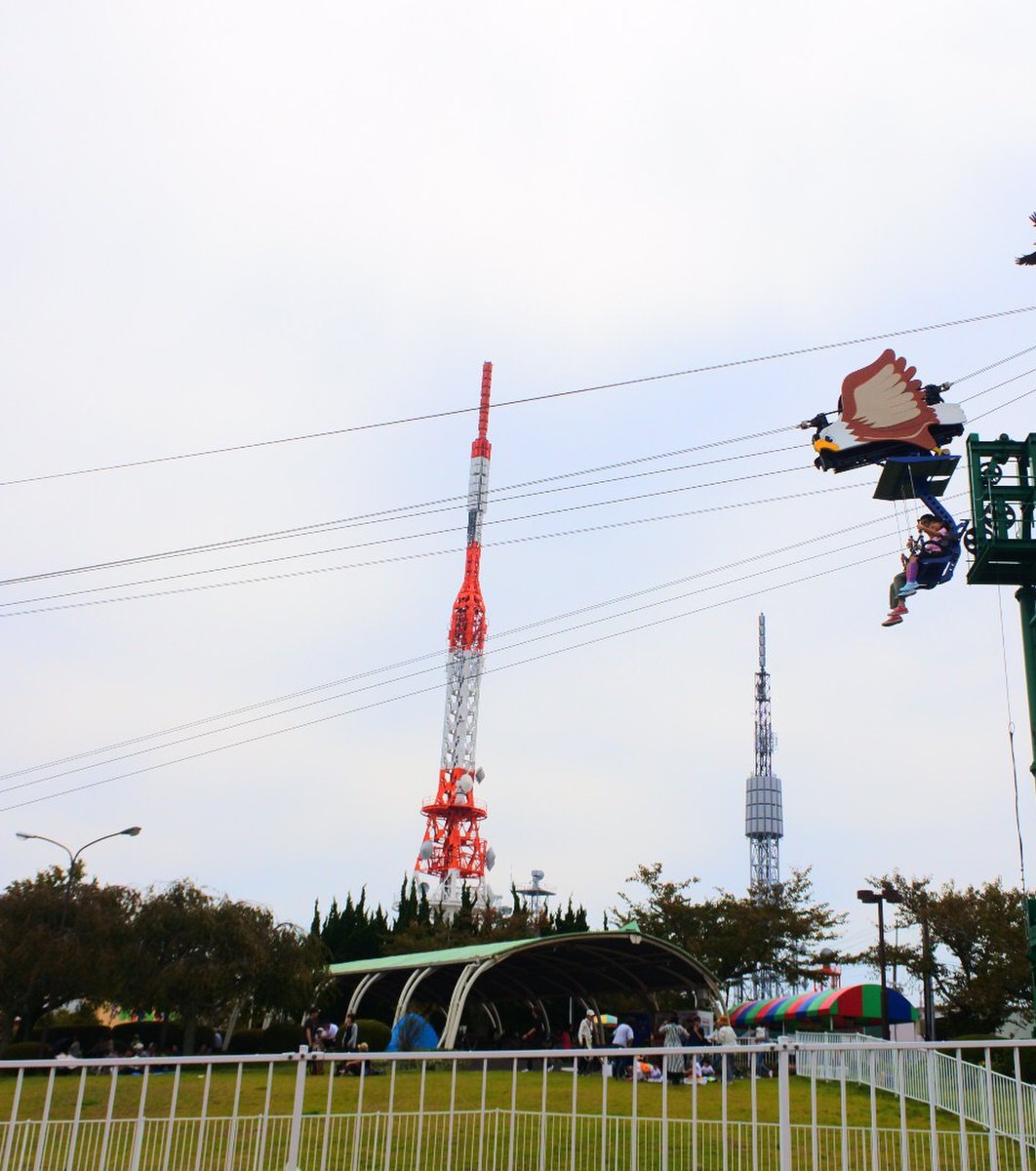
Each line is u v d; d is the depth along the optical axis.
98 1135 14.27
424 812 128.00
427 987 58.19
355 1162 12.89
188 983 44.19
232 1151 13.22
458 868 124.38
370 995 62.19
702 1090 22.41
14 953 43.00
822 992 44.97
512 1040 53.06
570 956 49.50
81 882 47.00
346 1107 21.17
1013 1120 15.73
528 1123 13.77
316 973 49.09
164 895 47.00
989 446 25.22
